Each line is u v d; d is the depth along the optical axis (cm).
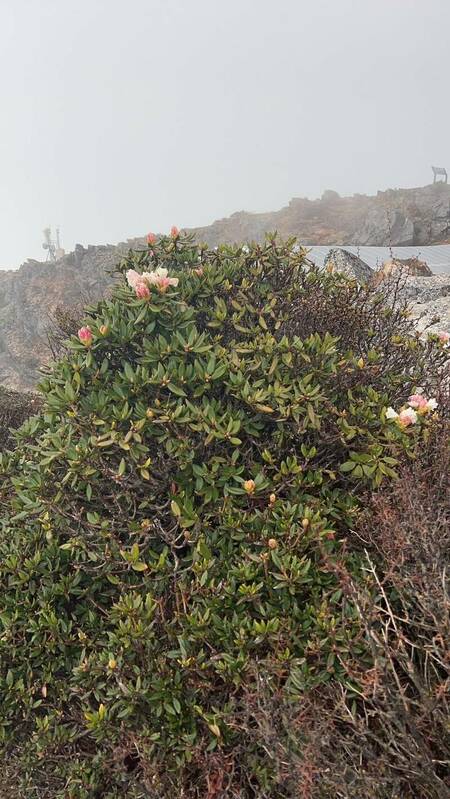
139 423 229
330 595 210
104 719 194
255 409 240
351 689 176
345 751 174
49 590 235
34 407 563
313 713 169
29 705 216
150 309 261
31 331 3134
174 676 200
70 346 257
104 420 240
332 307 325
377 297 379
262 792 167
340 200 5800
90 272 3369
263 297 312
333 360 263
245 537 220
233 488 228
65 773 205
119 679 191
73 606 244
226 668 190
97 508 247
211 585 206
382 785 156
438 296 1003
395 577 185
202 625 200
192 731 193
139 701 197
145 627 201
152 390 249
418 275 1216
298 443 253
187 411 238
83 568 228
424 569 179
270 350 262
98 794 204
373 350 301
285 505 229
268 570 215
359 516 225
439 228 3712
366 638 182
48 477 250
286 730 158
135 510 232
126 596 210
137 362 265
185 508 226
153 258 328
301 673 183
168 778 185
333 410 247
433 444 246
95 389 255
